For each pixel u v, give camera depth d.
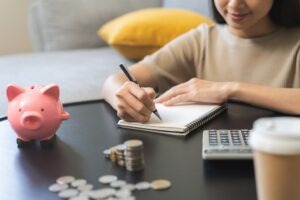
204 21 1.73
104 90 1.04
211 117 0.85
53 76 1.48
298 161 0.38
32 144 0.74
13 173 0.63
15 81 1.42
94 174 0.60
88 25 2.15
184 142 0.72
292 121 0.40
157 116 0.83
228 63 1.16
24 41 2.61
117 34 1.67
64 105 1.00
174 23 1.65
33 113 0.70
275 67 1.09
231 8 1.02
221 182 0.56
